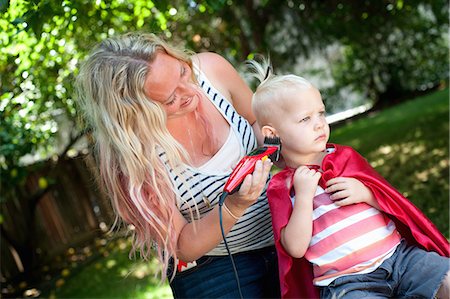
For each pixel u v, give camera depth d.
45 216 8.84
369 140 10.22
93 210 9.80
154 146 2.28
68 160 9.52
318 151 2.49
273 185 2.49
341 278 2.40
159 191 2.30
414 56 14.40
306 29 10.66
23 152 5.95
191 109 2.35
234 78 2.70
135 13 4.60
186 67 2.35
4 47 3.87
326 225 2.42
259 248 2.61
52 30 3.88
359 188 2.42
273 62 11.02
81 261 8.12
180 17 8.19
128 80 2.25
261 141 2.67
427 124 9.85
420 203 5.73
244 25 10.59
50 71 5.18
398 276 2.39
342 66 15.30
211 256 2.56
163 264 2.34
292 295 2.50
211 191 2.42
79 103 2.43
